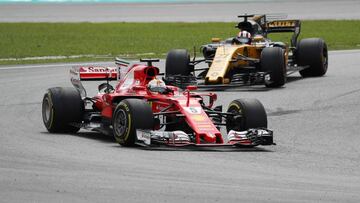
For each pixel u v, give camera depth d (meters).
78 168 37.78
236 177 36.19
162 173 36.78
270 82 74.88
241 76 74.19
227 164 40.03
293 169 39.28
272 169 39.00
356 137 50.78
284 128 54.31
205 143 44.22
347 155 44.53
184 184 34.06
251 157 42.69
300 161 42.00
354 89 72.12
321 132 52.69
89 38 166.12
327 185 34.72
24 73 92.62
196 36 169.38
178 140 44.12
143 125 44.31
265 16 85.00
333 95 68.88
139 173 36.62
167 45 144.38
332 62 102.56
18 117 59.16
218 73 73.56
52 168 37.72
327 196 31.94
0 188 32.66
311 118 58.16
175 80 76.50
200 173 37.03
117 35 175.62
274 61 74.75
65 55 124.25
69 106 50.62
